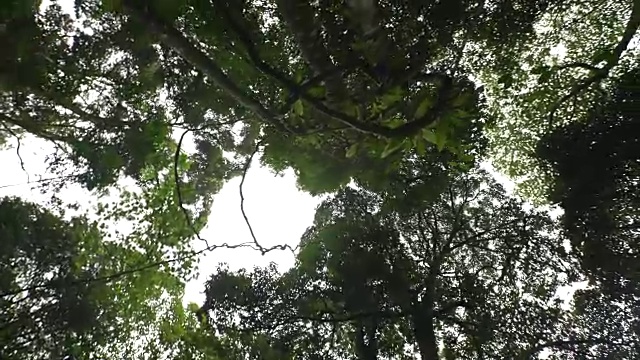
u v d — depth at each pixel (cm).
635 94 1181
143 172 1159
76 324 1243
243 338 1380
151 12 432
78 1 952
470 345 1384
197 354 1399
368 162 723
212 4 559
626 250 1191
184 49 450
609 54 836
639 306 1224
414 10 746
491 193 1471
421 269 1441
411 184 1232
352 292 1377
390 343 1405
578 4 1314
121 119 1095
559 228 1361
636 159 1168
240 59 739
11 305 1201
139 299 1402
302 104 480
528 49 1355
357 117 474
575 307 1332
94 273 1334
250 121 988
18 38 641
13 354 1171
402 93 471
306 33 483
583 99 1368
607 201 1200
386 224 1455
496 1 1075
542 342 1316
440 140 444
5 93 969
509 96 1416
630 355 1233
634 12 995
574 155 1238
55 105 1069
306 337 1384
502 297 1391
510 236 1428
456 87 465
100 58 1020
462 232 1477
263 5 859
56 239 1268
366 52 478
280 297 1412
